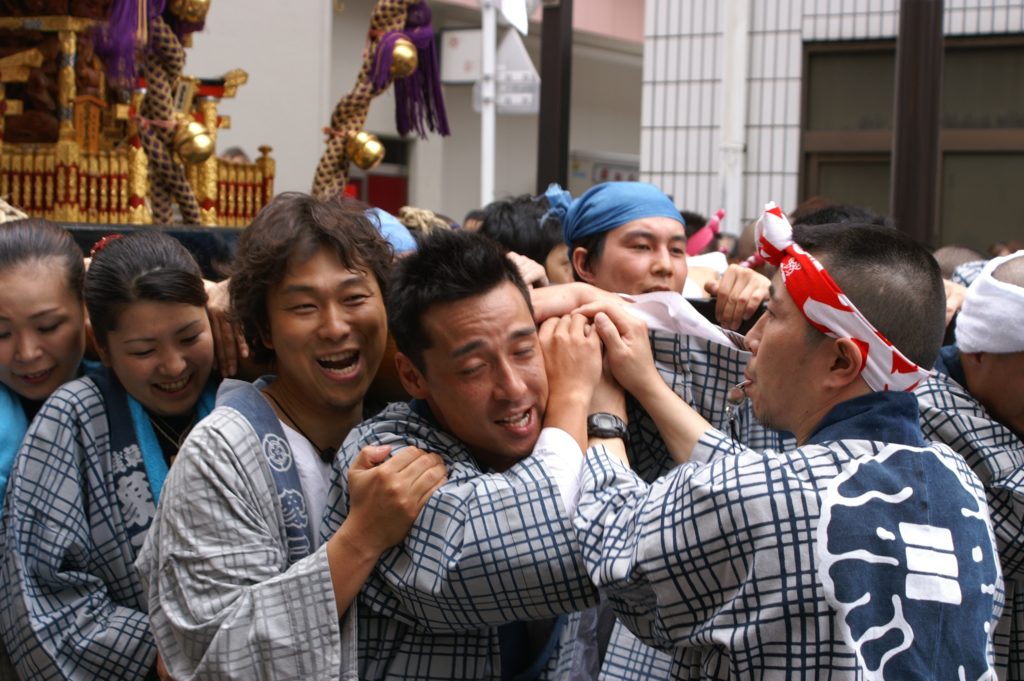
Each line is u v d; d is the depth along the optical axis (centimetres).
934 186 434
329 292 189
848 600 150
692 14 907
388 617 186
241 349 221
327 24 846
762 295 225
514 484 176
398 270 182
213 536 176
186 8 294
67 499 200
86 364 231
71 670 194
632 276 246
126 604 204
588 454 184
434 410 191
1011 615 210
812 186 925
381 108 1141
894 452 159
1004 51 899
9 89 313
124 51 272
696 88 911
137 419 211
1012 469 205
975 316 210
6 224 218
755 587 154
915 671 148
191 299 207
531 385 183
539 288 213
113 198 295
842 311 161
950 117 923
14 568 196
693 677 166
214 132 353
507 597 174
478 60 729
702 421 195
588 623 220
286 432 196
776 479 157
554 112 498
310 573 172
